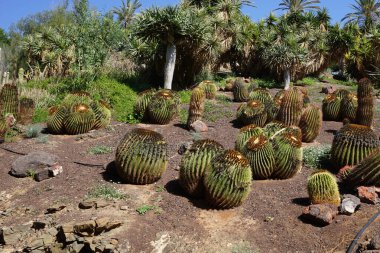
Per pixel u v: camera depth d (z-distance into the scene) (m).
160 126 10.77
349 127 7.62
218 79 20.27
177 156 8.23
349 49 22.92
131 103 13.19
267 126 7.99
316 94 17.94
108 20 17.42
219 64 21.48
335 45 22.81
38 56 20.61
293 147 7.11
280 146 7.11
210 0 24.55
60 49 18.78
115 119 11.59
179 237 5.48
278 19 26.02
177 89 17.06
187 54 17.09
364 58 23.47
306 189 6.77
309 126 9.30
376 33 23.06
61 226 5.61
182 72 17.53
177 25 15.13
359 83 10.02
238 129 10.54
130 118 11.28
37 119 11.55
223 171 5.96
